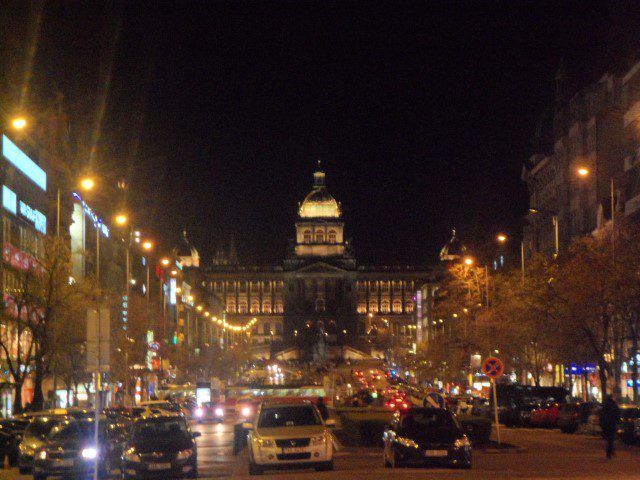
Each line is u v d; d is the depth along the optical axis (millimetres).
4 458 46406
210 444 59625
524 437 61125
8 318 64312
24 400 83938
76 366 78562
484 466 37969
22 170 81625
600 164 108875
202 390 110188
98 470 39281
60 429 40375
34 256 68188
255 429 36219
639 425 52375
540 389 77000
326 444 35656
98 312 32594
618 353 74875
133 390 98875
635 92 97438
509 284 90125
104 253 120750
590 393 99812
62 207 96812
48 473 38688
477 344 101562
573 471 34844
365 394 95000
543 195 138125
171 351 132875
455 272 109688
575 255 72250
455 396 103000
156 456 37250
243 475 38531
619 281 66312
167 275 171625
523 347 91062
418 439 36094
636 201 89062
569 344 75188
